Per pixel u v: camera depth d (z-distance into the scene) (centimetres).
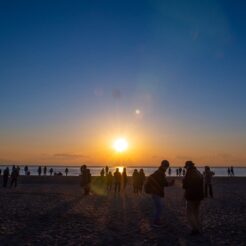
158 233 1230
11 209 1833
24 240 1097
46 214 1673
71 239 1120
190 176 1211
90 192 3259
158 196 1392
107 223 1443
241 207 2031
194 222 1196
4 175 3853
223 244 1053
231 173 7481
